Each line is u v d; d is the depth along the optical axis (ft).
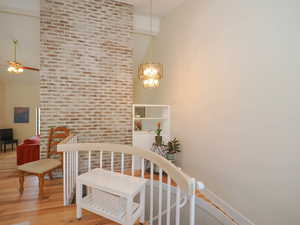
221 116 8.23
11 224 5.88
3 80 20.65
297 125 5.28
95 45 11.12
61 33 10.41
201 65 9.60
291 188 5.45
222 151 8.18
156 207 9.62
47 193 8.26
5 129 20.79
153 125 15.33
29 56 15.61
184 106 11.14
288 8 5.49
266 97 6.19
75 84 10.72
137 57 16.37
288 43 5.50
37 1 10.73
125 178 6.00
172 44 12.46
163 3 11.66
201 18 9.56
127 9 11.83
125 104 11.89
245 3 6.97
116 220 5.31
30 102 22.59
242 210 7.14
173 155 11.21
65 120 10.55
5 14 11.27
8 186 9.13
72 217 6.22
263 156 6.31
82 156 10.98
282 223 5.69
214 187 8.66
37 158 13.00
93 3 11.03
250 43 6.77
